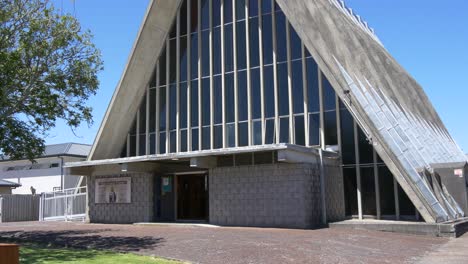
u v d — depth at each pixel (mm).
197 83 27500
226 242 14680
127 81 27797
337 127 22984
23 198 32781
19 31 16172
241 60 26281
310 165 20250
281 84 24844
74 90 16922
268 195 20172
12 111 16172
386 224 18438
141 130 28812
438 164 23266
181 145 27359
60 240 15914
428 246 14844
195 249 13336
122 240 15617
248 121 25469
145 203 23750
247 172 20812
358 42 30984
